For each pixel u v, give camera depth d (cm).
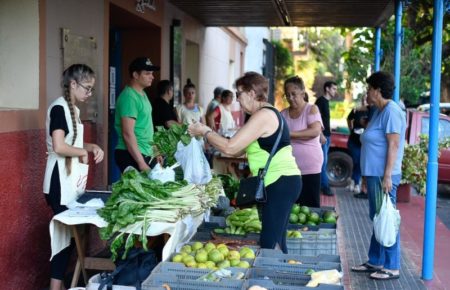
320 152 639
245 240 465
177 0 950
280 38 3027
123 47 907
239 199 429
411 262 657
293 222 531
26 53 508
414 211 952
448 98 1537
